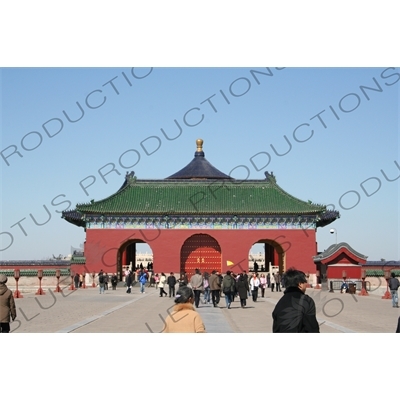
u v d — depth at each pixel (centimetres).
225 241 9475
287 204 9700
